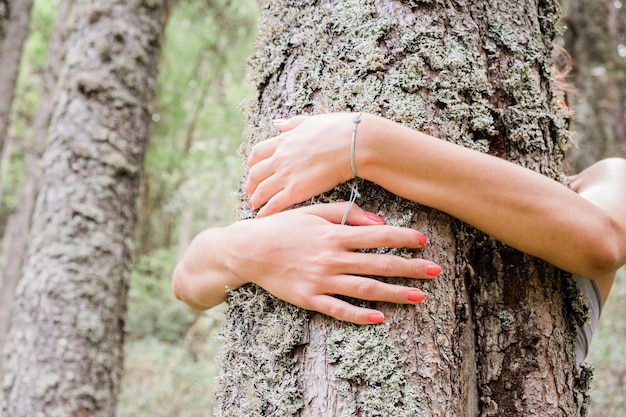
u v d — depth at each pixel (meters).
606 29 4.00
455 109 0.85
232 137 6.49
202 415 3.81
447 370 0.81
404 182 0.82
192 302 0.95
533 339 0.86
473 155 0.81
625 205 0.88
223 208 6.81
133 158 2.05
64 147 1.97
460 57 0.86
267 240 0.83
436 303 0.82
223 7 5.12
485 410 0.86
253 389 0.84
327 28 0.88
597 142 3.85
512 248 0.88
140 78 2.09
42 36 6.43
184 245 7.39
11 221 4.84
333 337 0.82
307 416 0.81
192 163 6.69
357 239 0.81
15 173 7.57
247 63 0.94
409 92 0.85
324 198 0.85
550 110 0.92
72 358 1.83
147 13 2.13
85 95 2.00
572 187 0.97
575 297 0.89
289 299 0.83
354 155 0.82
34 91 7.38
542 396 0.86
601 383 2.49
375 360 0.80
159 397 4.00
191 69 7.56
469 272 0.86
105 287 1.92
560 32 0.96
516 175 0.81
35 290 1.87
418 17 0.86
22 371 1.81
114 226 1.97
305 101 0.88
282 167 0.85
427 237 0.83
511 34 0.89
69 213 1.91
